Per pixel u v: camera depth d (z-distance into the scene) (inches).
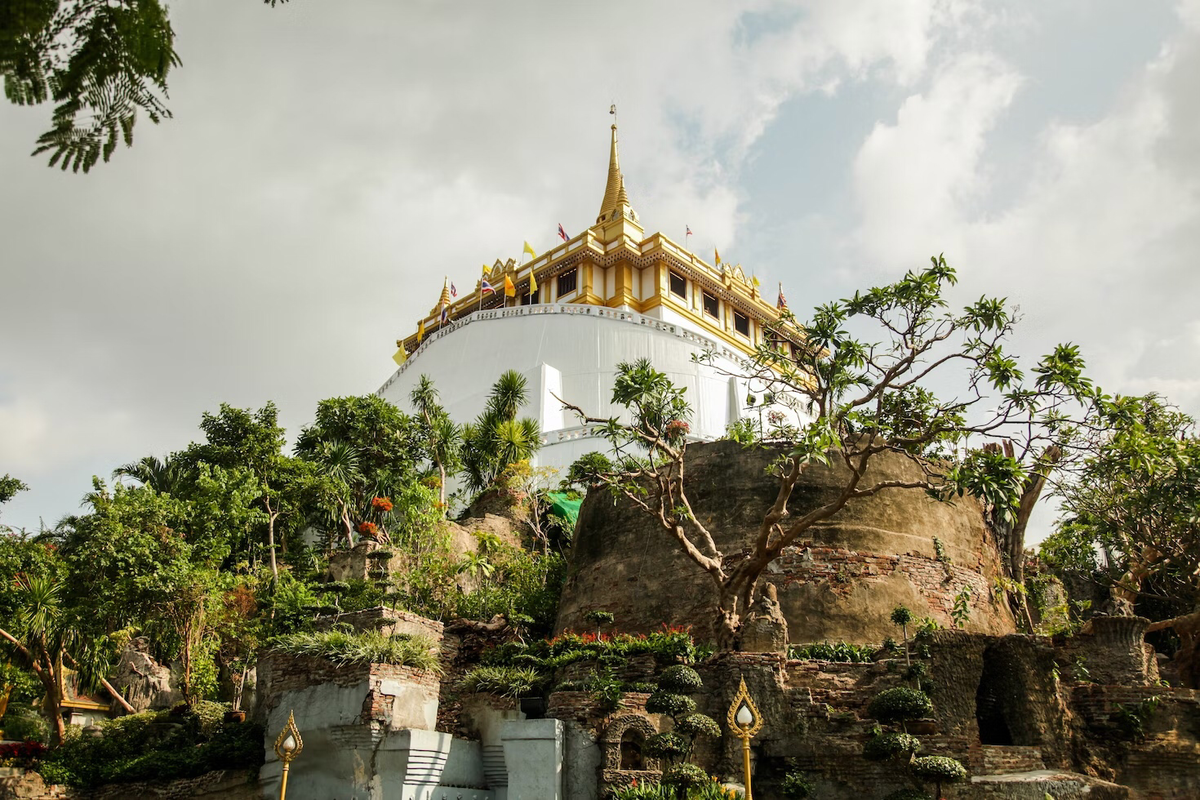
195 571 1122.0
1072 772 792.3
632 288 2320.4
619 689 802.2
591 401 1994.3
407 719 839.7
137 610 1111.6
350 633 919.7
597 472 1146.0
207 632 1153.4
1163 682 939.3
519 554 1346.0
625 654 874.8
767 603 900.0
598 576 1143.6
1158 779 815.1
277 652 904.3
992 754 773.9
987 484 848.3
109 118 278.2
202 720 1027.3
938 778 694.5
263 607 1256.2
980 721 858.1
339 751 815.1
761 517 1072.8
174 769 929.5
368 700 810.8
